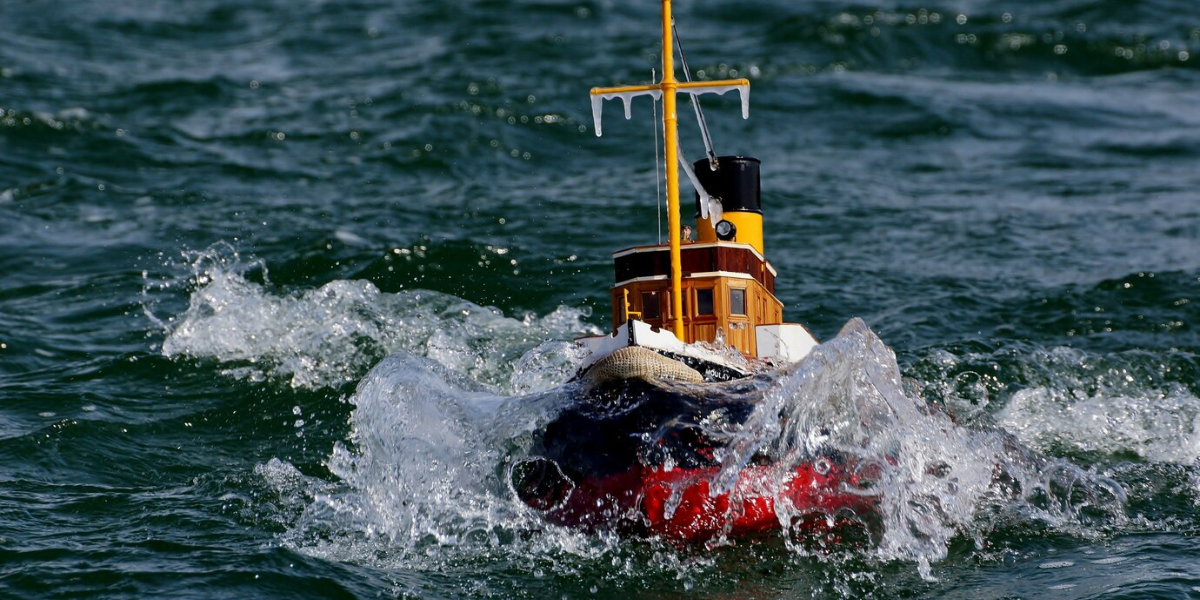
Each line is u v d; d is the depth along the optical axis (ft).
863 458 113.19
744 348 129.70
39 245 221.87
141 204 247.29
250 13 444.14
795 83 354.13
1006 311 190.29
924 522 113.29
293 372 164.45
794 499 109.81
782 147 299.79
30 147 282.56
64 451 136.67
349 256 208.54
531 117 312.71
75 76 349.41
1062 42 398.01
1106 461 134.82
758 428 109.19
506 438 116.98
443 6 437.17
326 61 379.14
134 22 426.51
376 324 179.22
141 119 311.88
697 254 128.47
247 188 260.21
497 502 114.62
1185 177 272.92
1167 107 341.21
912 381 138.51
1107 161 288.30
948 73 379.96
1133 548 109.09
